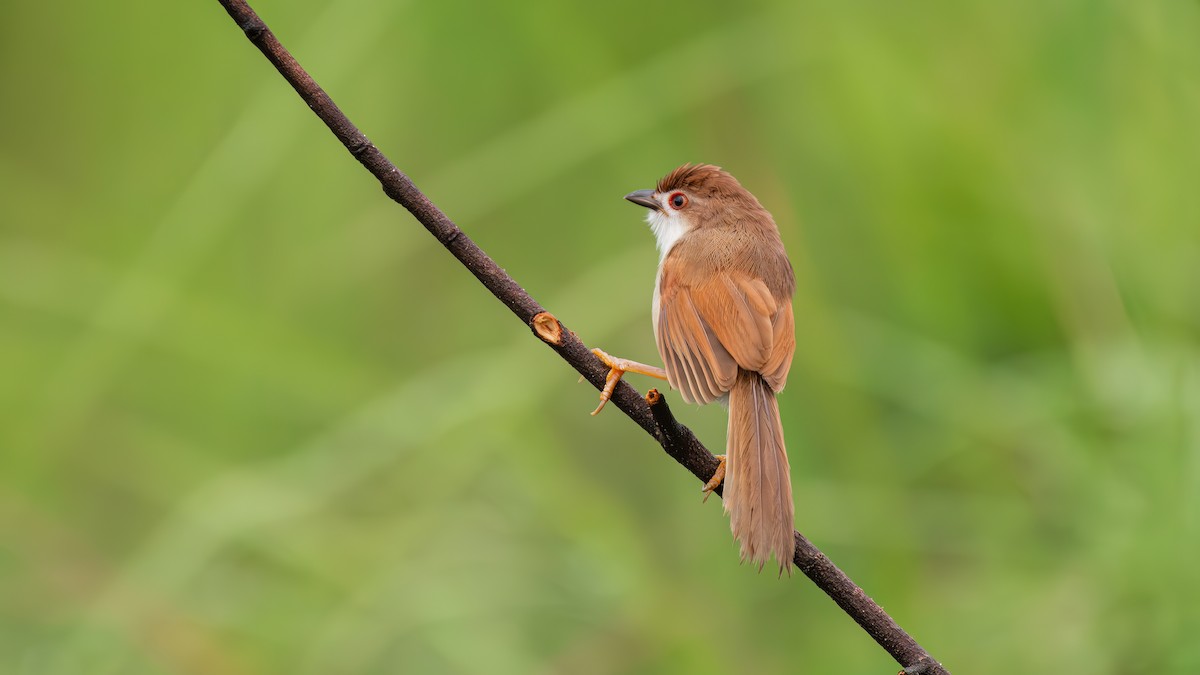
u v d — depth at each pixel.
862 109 12.72
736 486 6.54
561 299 12.12
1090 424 11.26
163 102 14.50
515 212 13.93
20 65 14.78
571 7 12.81
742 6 12.85
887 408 12.08
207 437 13.17
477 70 13.55
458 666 11.27
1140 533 10.46
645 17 12.84
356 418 11.66
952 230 12.47
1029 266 12.08
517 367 11.89
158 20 14.51
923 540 11.59
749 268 8.13
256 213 13.19
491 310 13.66
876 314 12.53
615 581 11.33
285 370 12.69
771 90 12.84
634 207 13.56
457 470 11.77
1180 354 10.92
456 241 6.15
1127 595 10.44
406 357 13.27
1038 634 10.64
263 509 11.34
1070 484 11.19
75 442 12.97
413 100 13.63
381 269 13.52
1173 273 11.59
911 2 12.81
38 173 14.59
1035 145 12.35
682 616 11.33
